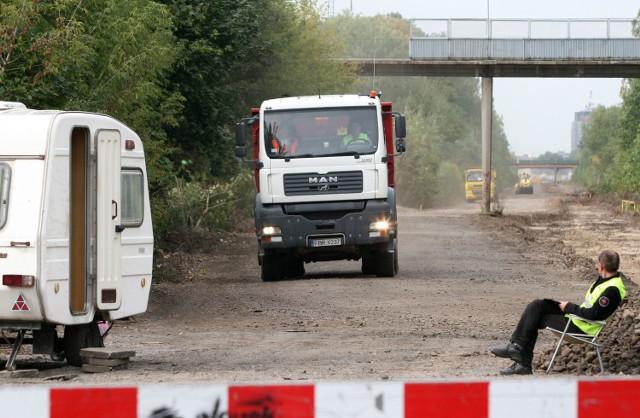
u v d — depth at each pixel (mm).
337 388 11102
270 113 61094
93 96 49969
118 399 10953
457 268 70000
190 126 91062
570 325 27094
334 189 60656
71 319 29062
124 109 52625
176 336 38812
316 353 33344
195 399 11016
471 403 11164
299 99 61656
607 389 11250
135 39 51969
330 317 45062
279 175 60781
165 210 64750
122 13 53531
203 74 88188
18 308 28266
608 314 26781
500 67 149625
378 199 61094
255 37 96375
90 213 29828
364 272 68062
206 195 95688
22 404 10852
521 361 27062
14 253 28234
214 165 98375
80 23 45562
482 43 147125
